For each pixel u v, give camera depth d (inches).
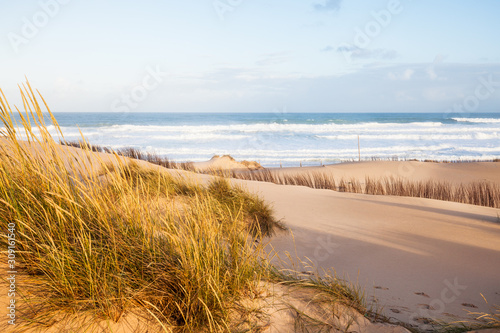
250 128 2007.9
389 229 228.5
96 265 82.3
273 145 1333.7
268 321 89.1
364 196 334.3
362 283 146.6
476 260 177.8
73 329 70.4
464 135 1631.4
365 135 1651.1
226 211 186.5
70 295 76.8
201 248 98.3
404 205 299.7
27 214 89.0
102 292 78.5
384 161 668.1
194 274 88.7
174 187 213.2
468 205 334.0
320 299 107.3
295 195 314.2
